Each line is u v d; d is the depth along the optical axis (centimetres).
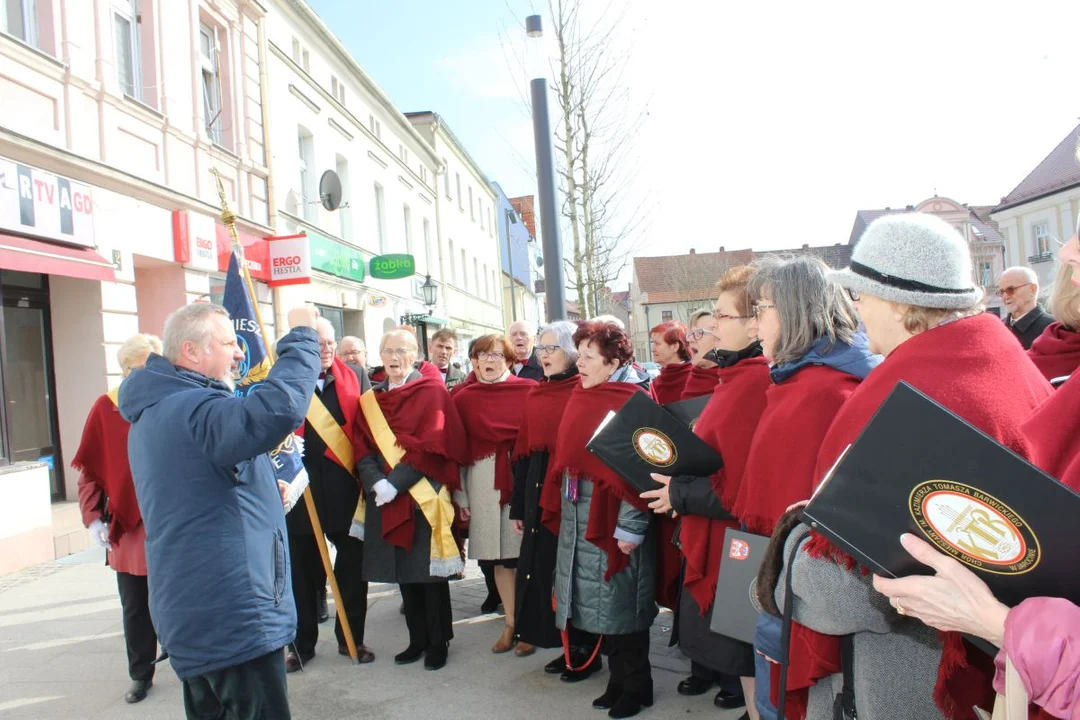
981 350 149
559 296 623
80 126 782
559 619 345
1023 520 119
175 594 236
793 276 211
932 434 126
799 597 166
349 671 405
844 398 197
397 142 1986
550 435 379
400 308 1969
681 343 474
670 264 5509
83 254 757
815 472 182
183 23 998
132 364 397
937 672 157
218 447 233
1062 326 302
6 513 626
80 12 787
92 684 403
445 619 409
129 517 376
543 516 378
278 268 1185
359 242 1650
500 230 3950
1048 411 140
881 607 154
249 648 240
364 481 409
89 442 387
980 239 3538
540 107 614
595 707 348
